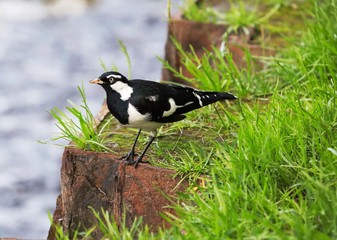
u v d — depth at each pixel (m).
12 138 18.78
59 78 21.64
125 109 9.20
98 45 23.53
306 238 7.57
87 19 25.03
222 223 8.03
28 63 22.34
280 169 8.87
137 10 25.62
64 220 9.89
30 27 24.31
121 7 25.81
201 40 13.81
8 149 18.31
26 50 23.05
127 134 10.30
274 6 14.90
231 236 7.96
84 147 9.84
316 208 8.15
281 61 12.19
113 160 9.55
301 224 7.85
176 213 9.25
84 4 25.73
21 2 25.64
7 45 23.25
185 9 14.59
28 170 17.64
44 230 15.95
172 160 9.48
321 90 10.38
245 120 9.65
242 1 15.20
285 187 8.90
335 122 9.73
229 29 13.64
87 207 9.73
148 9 25.72
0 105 20.20
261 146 9.13
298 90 10.71
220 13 14.56
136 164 9.43
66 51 23.11
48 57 22.75
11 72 21.84
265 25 13.98
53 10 25.38
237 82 11.80
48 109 20.09
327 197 8.24
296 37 13.42
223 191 8.55
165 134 10.31
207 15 14.30
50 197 16.88
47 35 23.91
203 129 10.47
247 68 12.52
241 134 9.34
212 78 11.94
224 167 9.22
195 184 9.04
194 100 9.56
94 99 20.73
